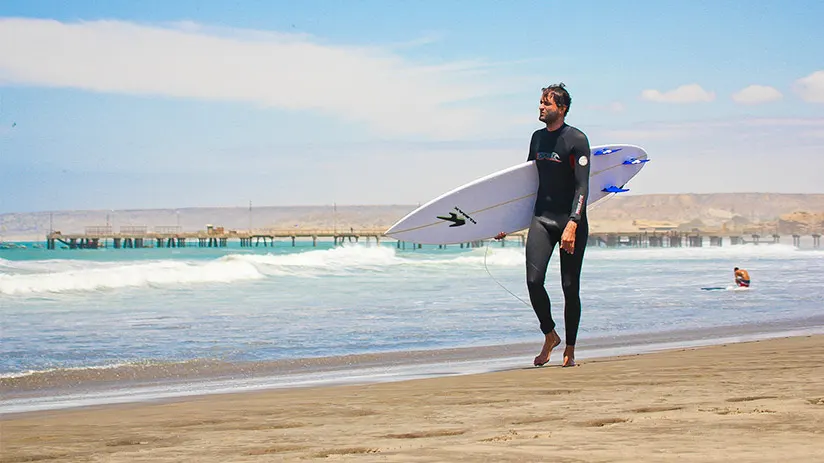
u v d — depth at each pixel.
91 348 9.46
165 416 4.69
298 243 126.00
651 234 100.31
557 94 7.40
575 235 7.22
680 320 12.59
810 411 3.74
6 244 129.62
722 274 27.44
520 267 31.86
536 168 7.91
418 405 4.68
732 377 5.48
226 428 4.07
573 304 7.20
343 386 6.55
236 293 18.31
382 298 16.80
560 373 6.32
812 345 8.21
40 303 15.52
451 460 2.77
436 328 11.48
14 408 5.87
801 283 22.03
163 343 9.93
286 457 3.06
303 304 15.38
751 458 2.64
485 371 7.54
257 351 9.27
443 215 8.35
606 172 8.59
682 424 3.47
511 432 3.45
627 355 8.32
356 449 3.17
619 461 2.64
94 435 3.99
